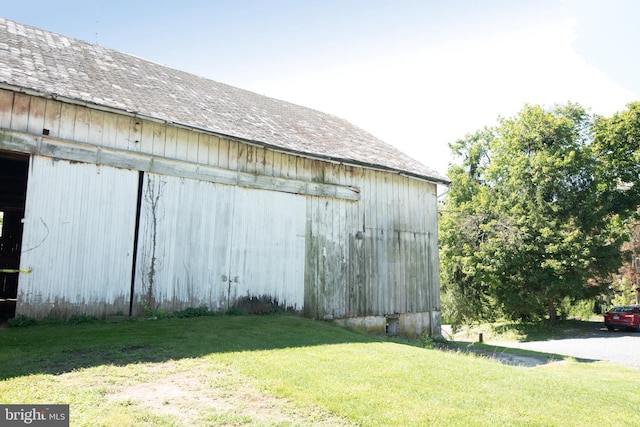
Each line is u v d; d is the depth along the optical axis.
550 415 5.34
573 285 23.44
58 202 9.27
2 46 10.35
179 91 13.16
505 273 24.94
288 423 4.50
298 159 13.30
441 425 4.68
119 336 7.86
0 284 15.41
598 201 25.78
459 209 29.75
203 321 9.98
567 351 16.09
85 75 10.94
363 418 4.73
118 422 4.21
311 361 7.06
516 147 27.56
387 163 15.11
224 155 11.82
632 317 22.38
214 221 11.45
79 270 9.41
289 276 12.70
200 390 5.37
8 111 8.91
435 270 16.66
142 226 10.33
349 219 14.31
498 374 7.40
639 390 7.33
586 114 29.38
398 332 15.12
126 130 10.34
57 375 5.49
